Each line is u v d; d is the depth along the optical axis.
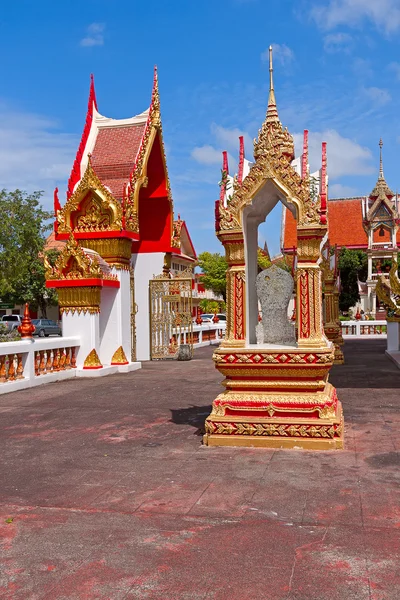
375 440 7.46
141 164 18.53
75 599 3.71
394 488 5.59
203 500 5.39
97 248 17.09
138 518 5.01
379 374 14.77
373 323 33.12
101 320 17.02
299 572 3.97
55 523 4.94
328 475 6.04
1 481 6.15
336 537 4.51
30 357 13.70
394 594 3.66
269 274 8.39
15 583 3.92
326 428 7.10
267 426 7.26
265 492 5.57
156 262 21.50
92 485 5.93
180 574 4.00
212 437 7.40
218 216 7.86
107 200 16.91
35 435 8.33
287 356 7.34
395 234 50.91
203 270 62.41
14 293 50.25
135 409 10.28
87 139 19.23
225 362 7.54
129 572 4.04
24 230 44.69
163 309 21.31
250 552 4.29
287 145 7.91
